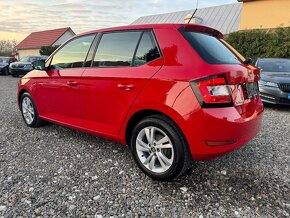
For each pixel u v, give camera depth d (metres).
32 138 4.39
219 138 2.57
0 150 3.89
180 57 2.77
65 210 2.48
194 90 2.57
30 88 4.67
